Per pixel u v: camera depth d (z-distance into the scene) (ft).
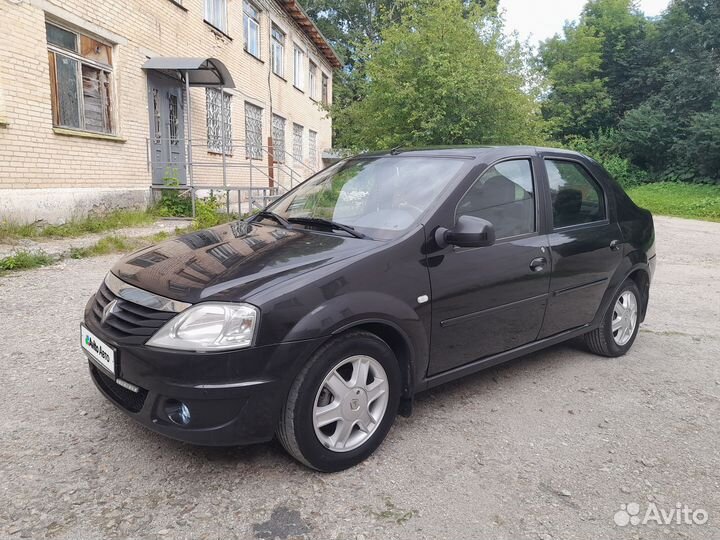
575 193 14.29
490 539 8.05
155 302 9.10
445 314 10.80
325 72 92.02
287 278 9.11
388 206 11.57
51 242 26.73
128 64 35.55
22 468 9.31
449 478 9.53
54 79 30.04
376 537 7.99
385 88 42.55
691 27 107.14
